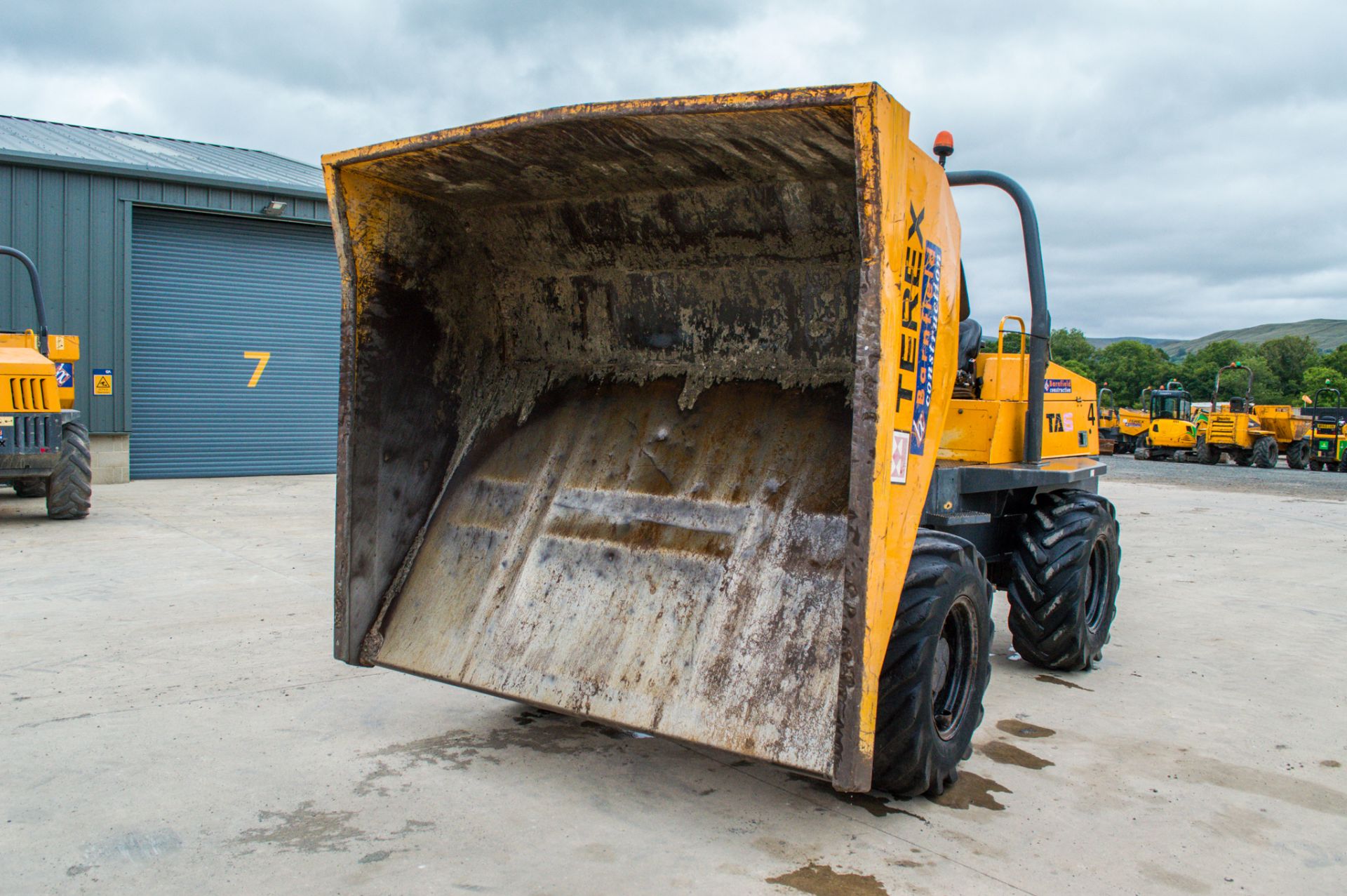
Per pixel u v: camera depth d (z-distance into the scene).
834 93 2.28
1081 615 4.57
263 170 15.12
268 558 7.11
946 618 3.05
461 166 3.15
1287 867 2.73
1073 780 3.34
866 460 2.35
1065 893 2.53
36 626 5.01
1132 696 4.37
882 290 2.33
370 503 3.44
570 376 3.78
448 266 3.63
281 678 4.20
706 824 2.87
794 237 3.14
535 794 3.05
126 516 9.32
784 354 3.34
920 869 2.62
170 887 2.44
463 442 3.77
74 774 3.14
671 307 3.53
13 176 11.76
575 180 3.24
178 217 13.19
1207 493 15.88
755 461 3.18
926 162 2.76
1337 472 24.84
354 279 3.29
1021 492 4.89
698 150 2.85
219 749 3.38
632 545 3.21
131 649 4.61
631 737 3.59
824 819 2.93
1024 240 4.55
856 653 2.38
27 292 11.92
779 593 2.85
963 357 4.77
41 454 8.55
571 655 3.08
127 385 12.60
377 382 3.42
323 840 2.71
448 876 2.52
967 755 3.24
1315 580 7.52
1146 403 30.58
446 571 3.50
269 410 14.11
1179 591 6.95
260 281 13.90
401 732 3.59
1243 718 4.08
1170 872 2.68
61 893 2.40
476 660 3.23
